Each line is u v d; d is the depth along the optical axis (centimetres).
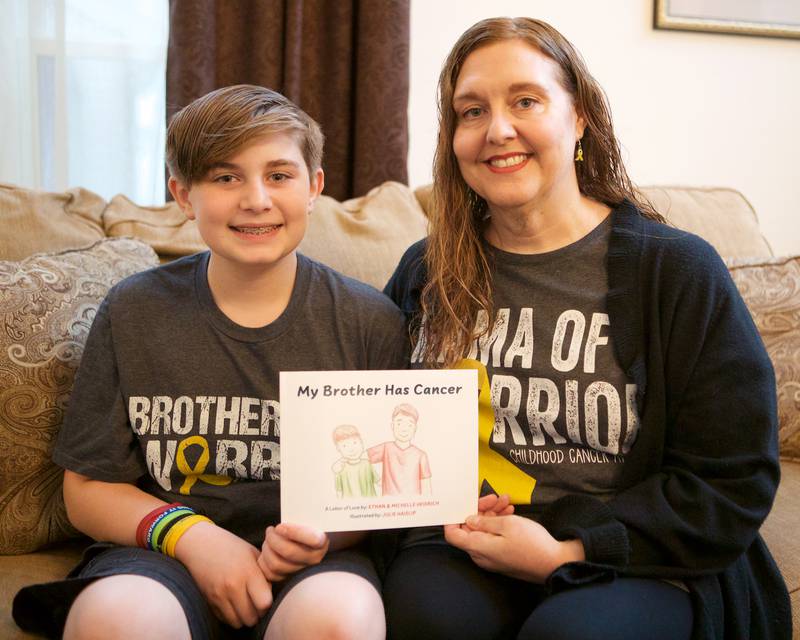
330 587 80
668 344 93
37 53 173
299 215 95
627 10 198
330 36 176
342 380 86
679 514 86
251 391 97
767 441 88
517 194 94
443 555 92
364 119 175
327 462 86
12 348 102
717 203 166
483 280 102
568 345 95
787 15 206
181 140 94
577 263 99
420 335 106
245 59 175
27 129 175
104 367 98
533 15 193
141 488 101
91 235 133
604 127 103
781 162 217
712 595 85
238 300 99
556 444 95
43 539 105
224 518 96
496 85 93
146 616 74
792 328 131
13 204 129
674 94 206
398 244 144
